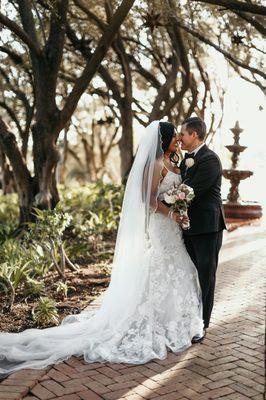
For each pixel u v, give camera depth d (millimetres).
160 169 4078
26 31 7668
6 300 5207
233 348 3898
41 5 7941
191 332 4016
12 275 5453
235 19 8250
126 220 4164
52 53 7402
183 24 7969
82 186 15695
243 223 11484
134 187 4137
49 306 4539
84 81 7336
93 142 21156
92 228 8219
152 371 3492
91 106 20594
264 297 5410
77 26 10078
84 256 7457
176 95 10125
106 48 7105
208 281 4121
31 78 10734
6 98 13094
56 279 6070
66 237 8156
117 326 3980
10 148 7684
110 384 3295
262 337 4141
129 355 3717
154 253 4094
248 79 8508
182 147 4266
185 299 4059
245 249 8492
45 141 7617
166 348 3906
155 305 4012
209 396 3109
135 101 12789
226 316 4723
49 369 3525
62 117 7543
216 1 5008
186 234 4125
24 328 4422
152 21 6980
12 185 14938
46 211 5938
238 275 6496
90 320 4215
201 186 4047
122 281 4094
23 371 3465
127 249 4129
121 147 11211
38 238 6477
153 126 4125
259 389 3201
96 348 3777
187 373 3449
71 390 3209
